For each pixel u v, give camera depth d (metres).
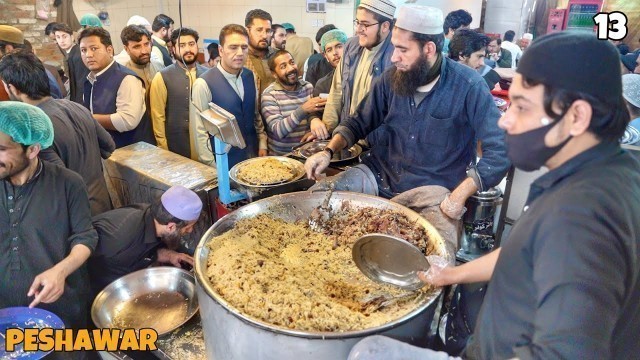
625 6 3.98
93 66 2.61
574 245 0.65
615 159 0.72
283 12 6.04
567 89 0.66
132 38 3.14
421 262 1.24
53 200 1.51
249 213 1.54
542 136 0.71
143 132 2.87
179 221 1.73
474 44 2.87
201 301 1.17
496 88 3.52
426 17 1.48
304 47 5.01
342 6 5.80
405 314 1.06
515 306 0.77
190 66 3.04
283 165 2.02
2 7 4.22
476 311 1.21
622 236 0.65
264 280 1.20
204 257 1.31
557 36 0.70
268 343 1.02
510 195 1.62
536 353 0.65
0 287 1.56
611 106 0.67
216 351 1.17
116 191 2.39
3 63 1.83
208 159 2.58
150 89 2.88
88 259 1.76
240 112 2.59
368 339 0.96
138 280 1.60
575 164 0.72
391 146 1.84
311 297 1.16
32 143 1.40
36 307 1.56
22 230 1.49
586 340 0.61
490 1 4.71
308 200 1.63
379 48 2.24
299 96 2.72
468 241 1.79
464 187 1.56
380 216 1.50
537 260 0.70
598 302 0.62
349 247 1.44
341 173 1.85
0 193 1.46
